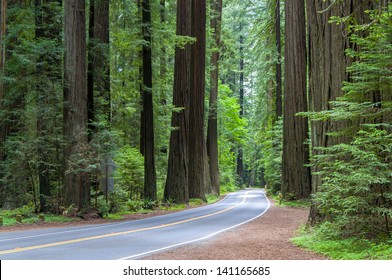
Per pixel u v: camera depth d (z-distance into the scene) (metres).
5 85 21.17
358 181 8.67
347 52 9.97
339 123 11.41
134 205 25.14
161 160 36.25
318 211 12.64
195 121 34.66
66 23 20.20
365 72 9.59
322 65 12.27
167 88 35.38
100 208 20.55
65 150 19.81
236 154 78.12
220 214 22.44
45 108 19.61
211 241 11.59
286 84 29.27
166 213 23.83
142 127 31.47
